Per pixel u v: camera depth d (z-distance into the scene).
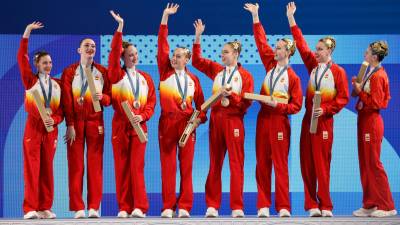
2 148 16.62
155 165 16.69
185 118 14.33
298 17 16.83
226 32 16.83
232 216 14.20
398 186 16.62
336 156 16.70
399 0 16.81
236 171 14.12
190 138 14.27
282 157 14.04
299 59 16.77
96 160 14.27
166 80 14.38
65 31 16.78
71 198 14.22
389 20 16.81
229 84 14.12
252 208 16.67
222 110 14.16
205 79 16.78
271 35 16.80
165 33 14.39
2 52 16.70
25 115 16.69
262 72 16.83
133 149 14.20
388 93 14.53
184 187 14.25
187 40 16.83
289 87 14.14
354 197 16.66
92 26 16.80
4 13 16.70
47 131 14.11
